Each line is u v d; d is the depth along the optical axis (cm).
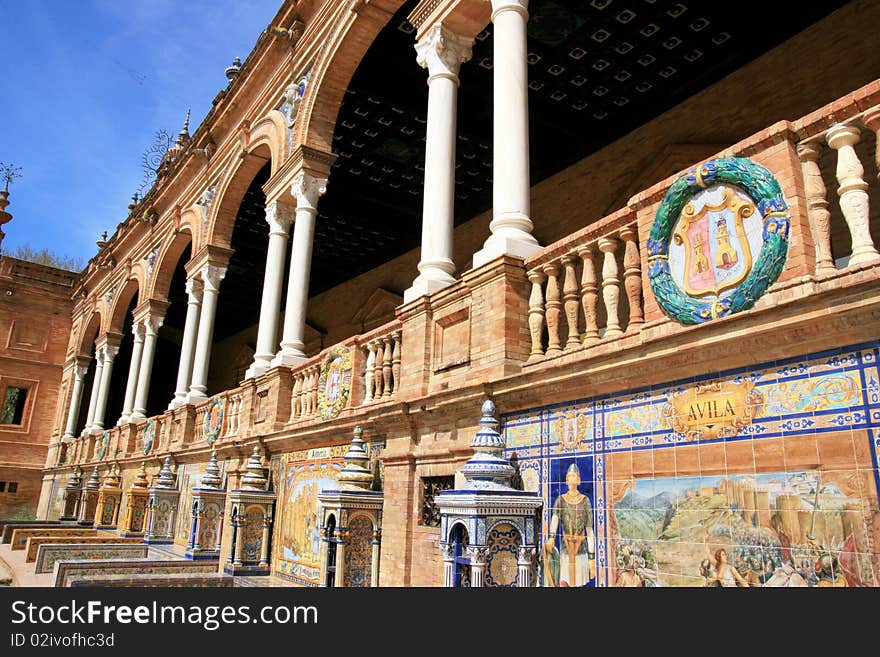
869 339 340
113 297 2628
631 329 493
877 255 347
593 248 554
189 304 1767
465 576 525
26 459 3159
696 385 426
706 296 421
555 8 1070
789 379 374
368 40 1171
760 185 394
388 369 827
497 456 549
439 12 870
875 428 331
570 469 515
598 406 500
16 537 1867
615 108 1304
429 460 699
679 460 429
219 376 3200
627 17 1081
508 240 639
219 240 1698
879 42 928
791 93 1035
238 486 1229
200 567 1119
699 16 1064
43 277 3334
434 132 845
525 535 522
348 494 749
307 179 1236
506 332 609
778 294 378
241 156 1586
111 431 2197
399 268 2056
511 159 691
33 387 3247
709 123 1165
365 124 1474
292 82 1377
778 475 370
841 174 370
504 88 716
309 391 1052
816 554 346
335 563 740
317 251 2125
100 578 928
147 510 1720
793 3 1015
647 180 1230
